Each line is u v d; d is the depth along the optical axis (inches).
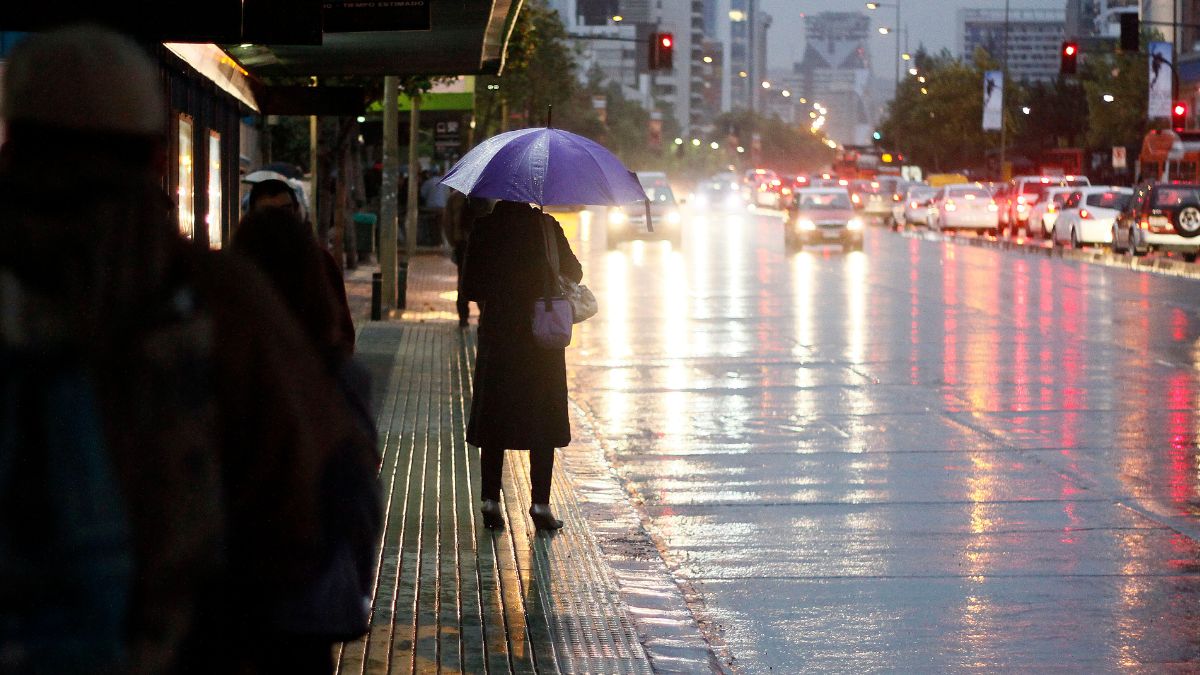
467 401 541.3
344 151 1027.3
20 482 82.5
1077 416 519.8
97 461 83.9
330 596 116.6
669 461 441.4
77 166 88.2
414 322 844.0
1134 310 920.9
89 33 90.2
